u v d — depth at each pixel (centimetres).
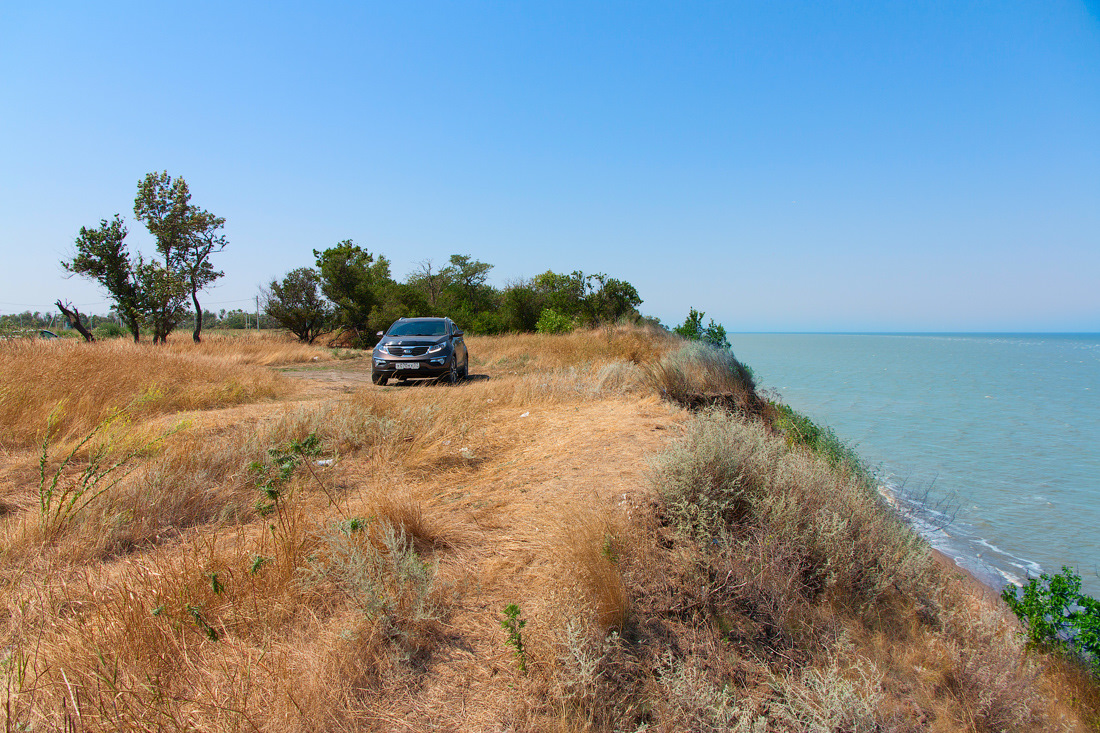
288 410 688
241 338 2659
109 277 1950
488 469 509
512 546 343
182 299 2119
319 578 275
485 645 249
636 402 850
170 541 354
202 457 486
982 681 263
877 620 307
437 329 1317
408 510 356
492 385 954
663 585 301
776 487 378
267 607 261
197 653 231
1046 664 319
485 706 215
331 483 468
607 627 259
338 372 1559
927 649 292
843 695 225
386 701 215
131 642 229
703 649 264
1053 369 4928
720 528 342
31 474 459
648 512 375
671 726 212
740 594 298
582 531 315
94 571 307
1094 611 358
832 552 332
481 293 4378
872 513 399
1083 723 276
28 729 187
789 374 3384
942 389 2717
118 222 1975
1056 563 663
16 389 645
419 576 273
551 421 707
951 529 761
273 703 203
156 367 959
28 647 233
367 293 2969
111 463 490
